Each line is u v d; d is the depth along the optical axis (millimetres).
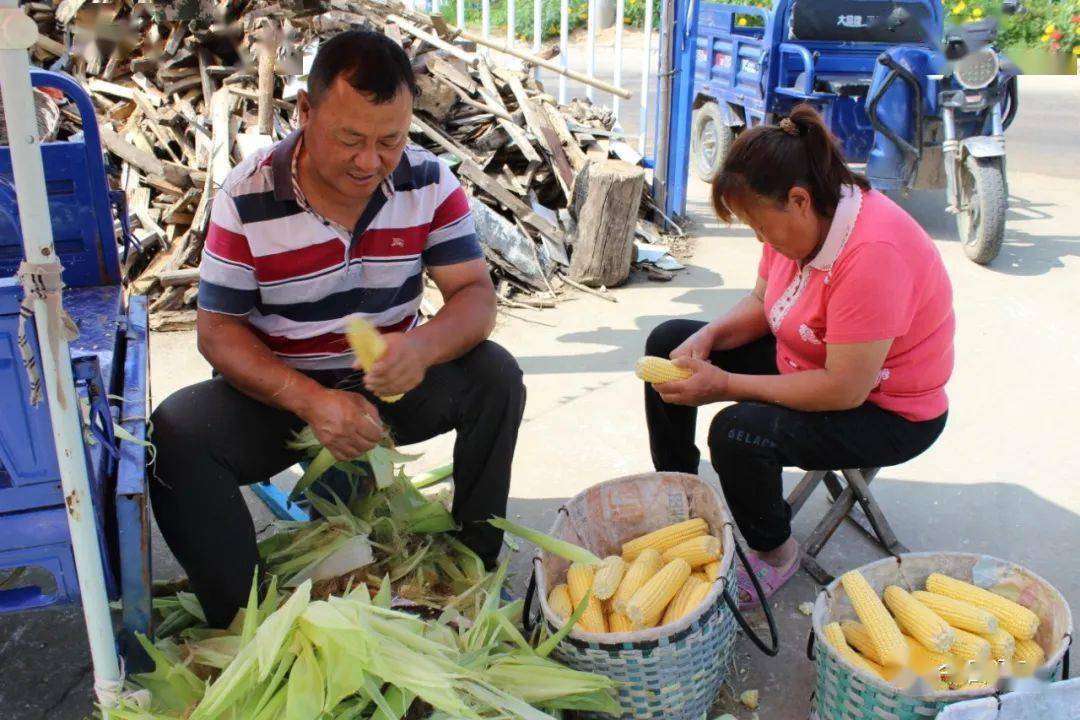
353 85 2113
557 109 7059
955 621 2371
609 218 5746
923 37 7551
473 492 2811
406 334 2547
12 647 2766
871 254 2438
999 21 6219
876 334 2480
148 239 5633
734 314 3072
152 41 6688
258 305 2588
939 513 3434
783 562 2959
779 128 2473
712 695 2414
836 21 7336
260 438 2492
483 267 2756
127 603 2207
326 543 2732
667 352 3189
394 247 2580
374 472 2570
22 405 1904
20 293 1788
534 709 2100
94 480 2078
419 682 2008
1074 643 2734
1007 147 9812
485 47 7195
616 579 2504
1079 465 3734
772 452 2684
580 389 4504
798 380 2621
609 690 2279
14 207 2785
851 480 3115
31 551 2051
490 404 2697
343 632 2008
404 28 6734
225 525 2385
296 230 2439
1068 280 5863
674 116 6961
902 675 2215
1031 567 3119
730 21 8047
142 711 2066
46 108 3363
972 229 6160
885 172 6547
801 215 2451
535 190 6594
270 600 2346
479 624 2385
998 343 4906
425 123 6301
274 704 2049
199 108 6492
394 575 2734
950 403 4266
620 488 2828
